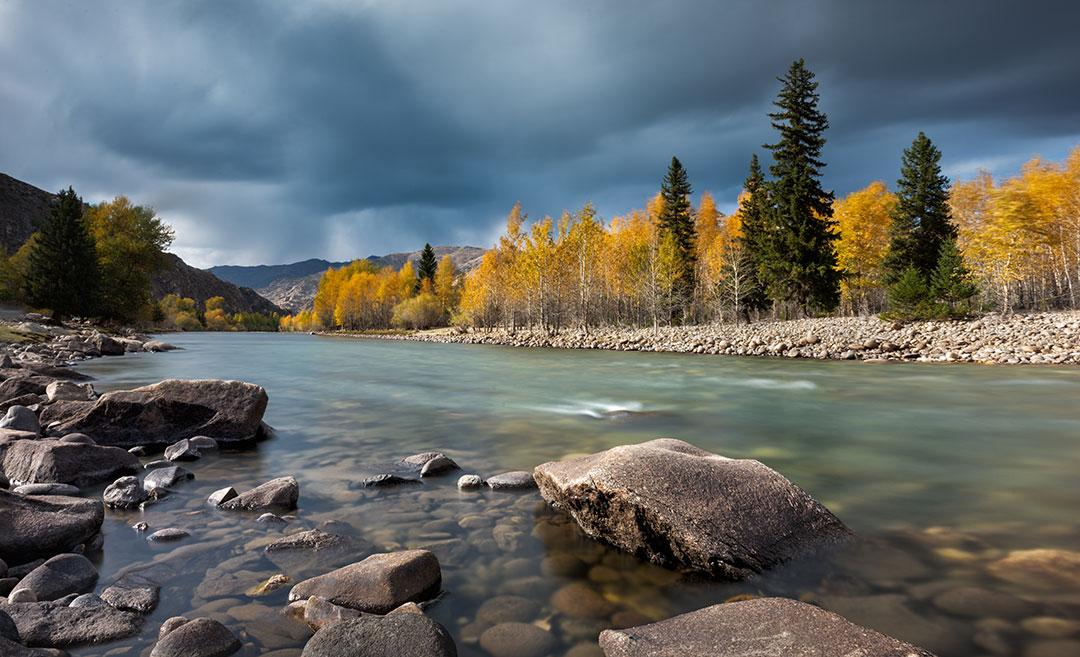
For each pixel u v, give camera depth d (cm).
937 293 3259
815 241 4078
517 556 426
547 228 5238
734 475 450
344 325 12269
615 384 1628
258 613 336
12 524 418
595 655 294
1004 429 930
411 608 320
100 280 5662
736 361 2442
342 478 646
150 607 341
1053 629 313
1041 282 5959
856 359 2405
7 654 256
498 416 1067
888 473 654
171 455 748
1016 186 5253
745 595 362
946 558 410
